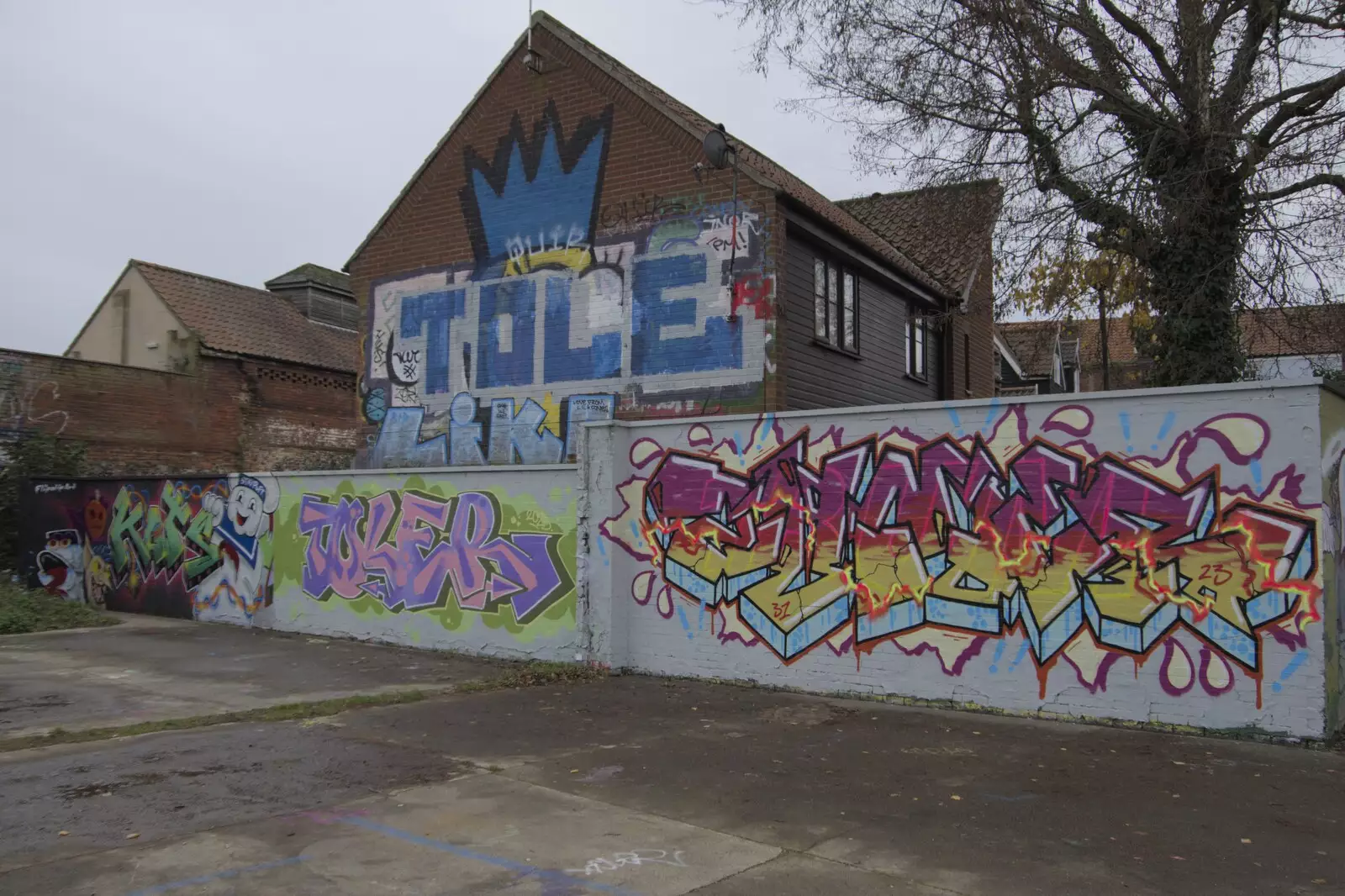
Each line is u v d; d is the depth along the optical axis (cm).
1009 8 1088
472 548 1111
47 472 1758
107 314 2416
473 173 1480
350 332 2859
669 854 461
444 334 1490
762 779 590
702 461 941
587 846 473
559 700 838
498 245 1448
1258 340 1625
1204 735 696
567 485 1036
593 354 1348
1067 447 758
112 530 1552
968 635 793
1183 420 714
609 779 589
